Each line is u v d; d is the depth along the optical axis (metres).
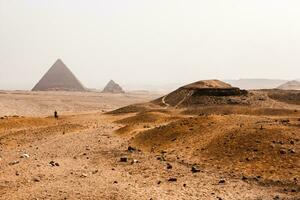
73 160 26.92
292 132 27.47
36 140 36.31
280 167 22.20
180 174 22.55
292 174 21.03
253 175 21.58
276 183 20.08
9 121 49.22
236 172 22.33
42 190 19.52
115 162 25.95
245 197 18.28
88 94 171.12
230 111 56.91
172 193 19.02
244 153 24.91
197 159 25.58
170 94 81.94
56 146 32.78
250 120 34.28
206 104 67.00
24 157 28.33
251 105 63.34
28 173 23.02
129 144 32.34
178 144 29.50
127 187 20.00
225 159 24.64
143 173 22.98
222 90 71.25
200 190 19.48
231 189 19.55
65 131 41.88
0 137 38.03
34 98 120.56
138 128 40.59
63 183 20.84
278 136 26.70
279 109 55.69
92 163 25.89
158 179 21.66
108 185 20.36
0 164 25.86
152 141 31.72
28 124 50.22
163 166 24.42
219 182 20.73
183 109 64.19
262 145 25.53
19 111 91.44
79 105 111.94
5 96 120.50
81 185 20.41
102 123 52.22
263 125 30.06
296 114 52.66
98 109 105.69
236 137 27.66
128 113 69.75
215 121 33.88
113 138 36.00
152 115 51.94
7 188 19.98
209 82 87.19
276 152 24.20
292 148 24.55
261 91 75.12
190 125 33.44
